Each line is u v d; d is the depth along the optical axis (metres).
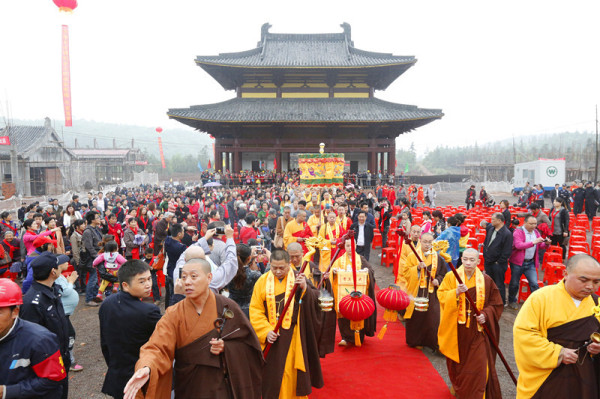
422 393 5.38
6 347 3.14
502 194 49.72
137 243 11.26
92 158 68.00
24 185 47.19
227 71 43.94
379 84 47.97
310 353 5.09
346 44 47.41
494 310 5.13
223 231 6.00
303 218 10.66
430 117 39.53
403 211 15.30
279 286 4.96
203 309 3.38
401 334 7.78
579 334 3.43
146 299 10.02
